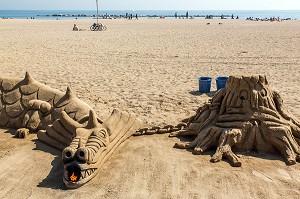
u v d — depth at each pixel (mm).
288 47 17594
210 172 4539
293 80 10305
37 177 4484
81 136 4676
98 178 4391
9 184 4320
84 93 8844
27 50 16375
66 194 4074
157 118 6949
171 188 4172
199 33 27141
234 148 5129
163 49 17250
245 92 5215
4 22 42188
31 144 5445
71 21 48625
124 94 8789
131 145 5398
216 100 5582
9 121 6004
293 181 4355
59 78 10586
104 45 18938
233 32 28078
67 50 16781
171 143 5504
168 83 10078
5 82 6262
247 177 4430
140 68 12391
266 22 47688
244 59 14000
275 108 5258
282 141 4957
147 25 38469
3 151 5191
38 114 5840
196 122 5734
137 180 4344
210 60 13891
